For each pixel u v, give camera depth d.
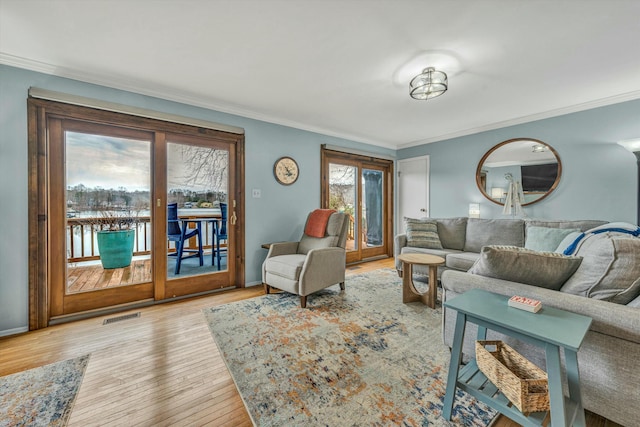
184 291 2.87
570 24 1.64
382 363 1.63
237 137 3.16
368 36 1.78
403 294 2.67
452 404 1.20
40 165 2.13
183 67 2.19
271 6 1.50
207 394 1.39
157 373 1.55
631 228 2.05
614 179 2.83
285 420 1.20
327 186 4.13
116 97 2.45
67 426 1.17
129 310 2.51
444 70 2.22
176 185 2.84
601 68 2.19
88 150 2.41
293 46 1.90
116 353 1.77
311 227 3.25
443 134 4.31
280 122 3.52
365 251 4.78
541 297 1.24
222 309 2.51
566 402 0.99
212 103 2.94
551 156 3.26
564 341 0.88
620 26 1.66
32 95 2.06
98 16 1.58
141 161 2.65
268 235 3.44
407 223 3.79
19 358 1.71
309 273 2.58
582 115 3.02
